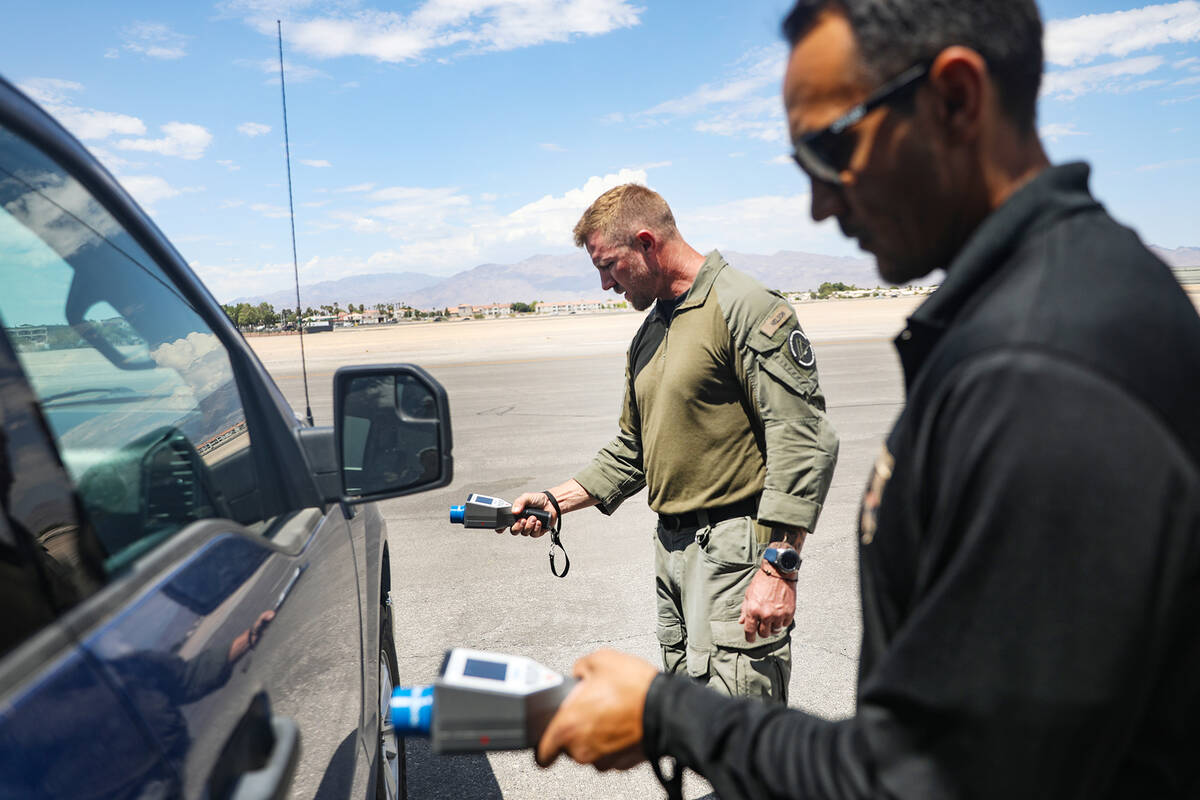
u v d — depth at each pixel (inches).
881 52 27.0
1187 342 23.8
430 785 109.4
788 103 30.1
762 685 80.1
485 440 372.8
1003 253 26.5
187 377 58.8
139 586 35.6
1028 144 27.7
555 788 108.1
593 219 84.4
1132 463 21.8
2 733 24.4
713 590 81.4
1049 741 22.5
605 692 33.1
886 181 28.5
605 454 96.1
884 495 28.9
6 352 48.6
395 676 97.9
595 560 198.2
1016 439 22.7
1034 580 22.2
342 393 60.9
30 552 41.7
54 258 51.6
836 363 687.7
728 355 79.2
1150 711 24.0
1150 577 21.6
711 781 30.6
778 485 75.0
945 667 23.5
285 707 44.6
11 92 44.1
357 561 78.8
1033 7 26.7
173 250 60.7
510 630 157.5
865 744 25.8
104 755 27.7
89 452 49.3
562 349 1231.5
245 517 58.6
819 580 179.0
